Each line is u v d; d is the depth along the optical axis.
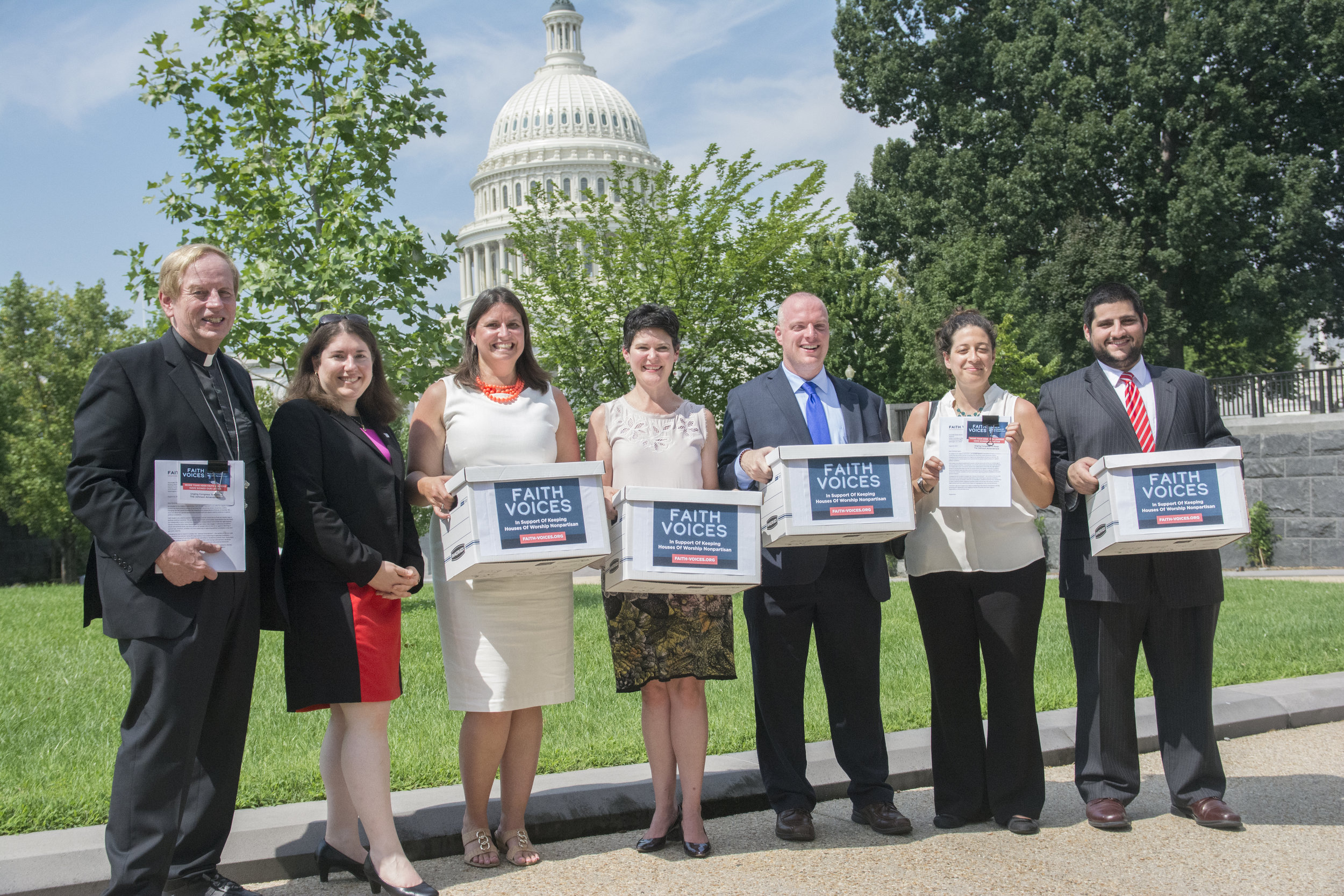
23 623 9.93
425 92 10.02
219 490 3.15
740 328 17.48
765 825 4.15
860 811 4.05
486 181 74.38
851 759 4.08
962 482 3.86
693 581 3.54
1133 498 3.80
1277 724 5.49
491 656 3.68
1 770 4.77
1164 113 27.95
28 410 30.48
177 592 3.11
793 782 3.99
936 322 26.53
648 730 3.92
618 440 4.00
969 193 29.98
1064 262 28.27
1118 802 3.98
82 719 5.84
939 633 4.12
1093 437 4.18
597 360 17.52
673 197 18.31
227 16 9.70
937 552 4.09
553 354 17.69
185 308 3.33
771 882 3.44
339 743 3.62
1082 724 4.15
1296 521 15.70
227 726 3.37
